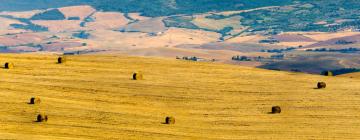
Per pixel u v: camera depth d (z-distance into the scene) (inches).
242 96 4020.7
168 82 4328.3
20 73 4343.0
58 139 2780.5
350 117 3521.2
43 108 3491.6
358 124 3380.9
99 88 4057.6
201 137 3097.9
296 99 3939.5
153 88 4136.3
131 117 3449.8
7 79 4128.9
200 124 3400.6
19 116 3307.1
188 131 3223.4
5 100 3602.4
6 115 3304.6
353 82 4490.7
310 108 3727.9
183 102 3858.3
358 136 3132.4
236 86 4281.5
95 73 4510.3
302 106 3774.6
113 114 3479.3
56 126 3149.6
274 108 3646.7
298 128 3312.0
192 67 4958.2
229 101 3907.5
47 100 3671.3
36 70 4480.8
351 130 3255.4
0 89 3855.8
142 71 4680.1
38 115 3225.9
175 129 3248.0
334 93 4087.1
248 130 3280.0
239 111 3693.4
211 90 4146.2
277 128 3319.4
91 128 3149.6
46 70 4505.4
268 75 4719.5
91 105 3649.1
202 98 3951.8
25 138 2731.3
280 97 3991.1
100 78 4347.9
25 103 3572.8
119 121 3341.5
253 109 3732.8
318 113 3617.1
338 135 3149.6
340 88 4242.1
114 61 5059.1
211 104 3833.7
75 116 3378.4
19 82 4072.3
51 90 3932.1
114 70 4658.0
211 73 4717.0
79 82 4190.5
